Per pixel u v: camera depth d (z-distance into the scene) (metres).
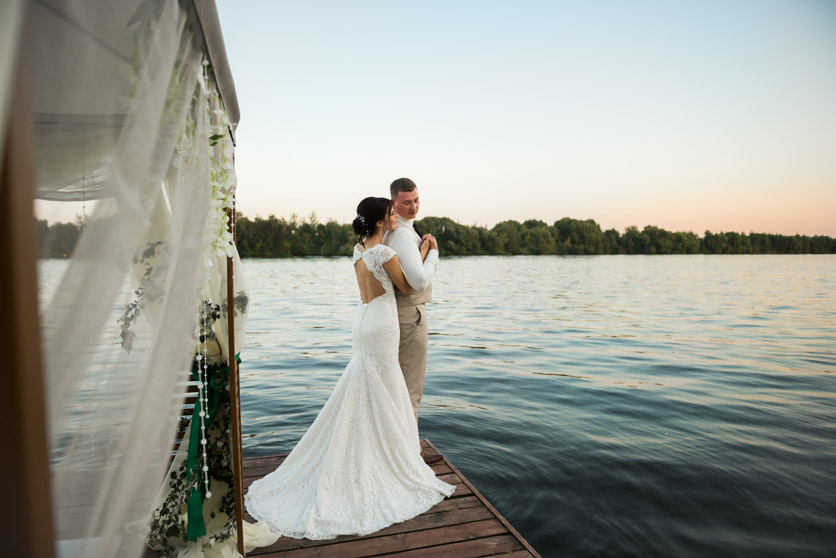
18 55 0.60
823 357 9.08
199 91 1.58
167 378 1.34
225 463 2.29
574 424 5.36
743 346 10.18
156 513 2.11
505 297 20.56
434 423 5.38
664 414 5.72
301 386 7.00
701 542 3.15
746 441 4.86
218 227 1.97
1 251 0.60
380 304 2.98
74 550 0.92
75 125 0.89
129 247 0.99
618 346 10.10
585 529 3.28
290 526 2.66
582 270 43.16
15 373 0.61
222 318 2.22
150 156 1.04
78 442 0.93
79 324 0.86
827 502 3.66
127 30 0.96
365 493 2.81
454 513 2.86
